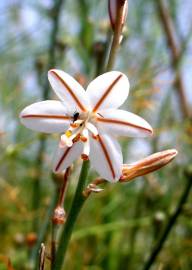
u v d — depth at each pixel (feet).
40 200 0.78
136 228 0.76
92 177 0.74
